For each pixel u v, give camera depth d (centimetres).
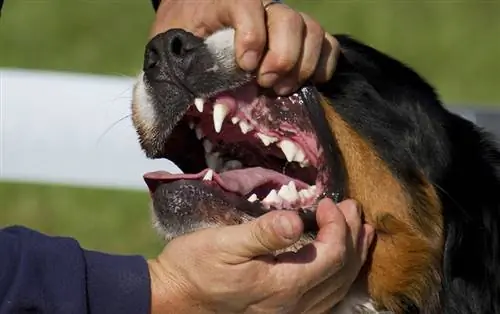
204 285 635
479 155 800
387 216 756
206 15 754
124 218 1494
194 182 718
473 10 2222
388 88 788
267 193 765
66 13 2095
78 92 1145
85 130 1150
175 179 723
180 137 779
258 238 610
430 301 768
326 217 655
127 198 1544
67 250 642
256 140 771
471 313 768
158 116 734
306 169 780
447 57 2056
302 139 754
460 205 778
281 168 793
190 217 710
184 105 728
